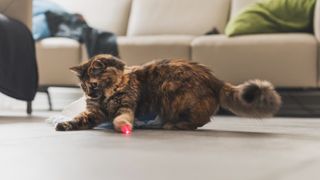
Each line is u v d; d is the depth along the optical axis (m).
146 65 1.69
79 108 1.85
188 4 3.38
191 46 2.78
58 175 0.84
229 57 2.68
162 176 0.83
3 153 1.08
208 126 1.87
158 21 3.40
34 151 1.11
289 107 3.15
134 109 1.63
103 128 1.65
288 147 1.19
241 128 1.78
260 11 2.81
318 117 2.65
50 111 3.03
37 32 3.14
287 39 2.60
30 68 2.43
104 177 0.82
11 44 2.29
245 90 1.55
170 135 1.45
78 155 1.05
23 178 0.82
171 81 1.62
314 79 2.57
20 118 2.26
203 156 1.04
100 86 1.62
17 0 2.57
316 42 2.56
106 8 3.58
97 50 2.96
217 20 3.29
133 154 1.07
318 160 0.99
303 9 2.77
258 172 0.86
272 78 2.62
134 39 2.92
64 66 3.03
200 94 1.61
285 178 0.81
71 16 3.21
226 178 0.81
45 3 3.31
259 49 2.63
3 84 2.25
